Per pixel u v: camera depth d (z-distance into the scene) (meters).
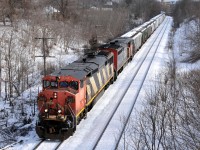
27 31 54.56
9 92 33.25
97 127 22.73
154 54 55.31
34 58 44.16
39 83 36.50
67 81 21.33
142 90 32.25
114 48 36.84
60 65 42.81
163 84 31.78
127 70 42.88
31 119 24.72
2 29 51.59
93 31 68.38
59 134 20.39
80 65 25.39
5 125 23.77
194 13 100.44
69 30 64.88
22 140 20.41
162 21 140.38
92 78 25.61
